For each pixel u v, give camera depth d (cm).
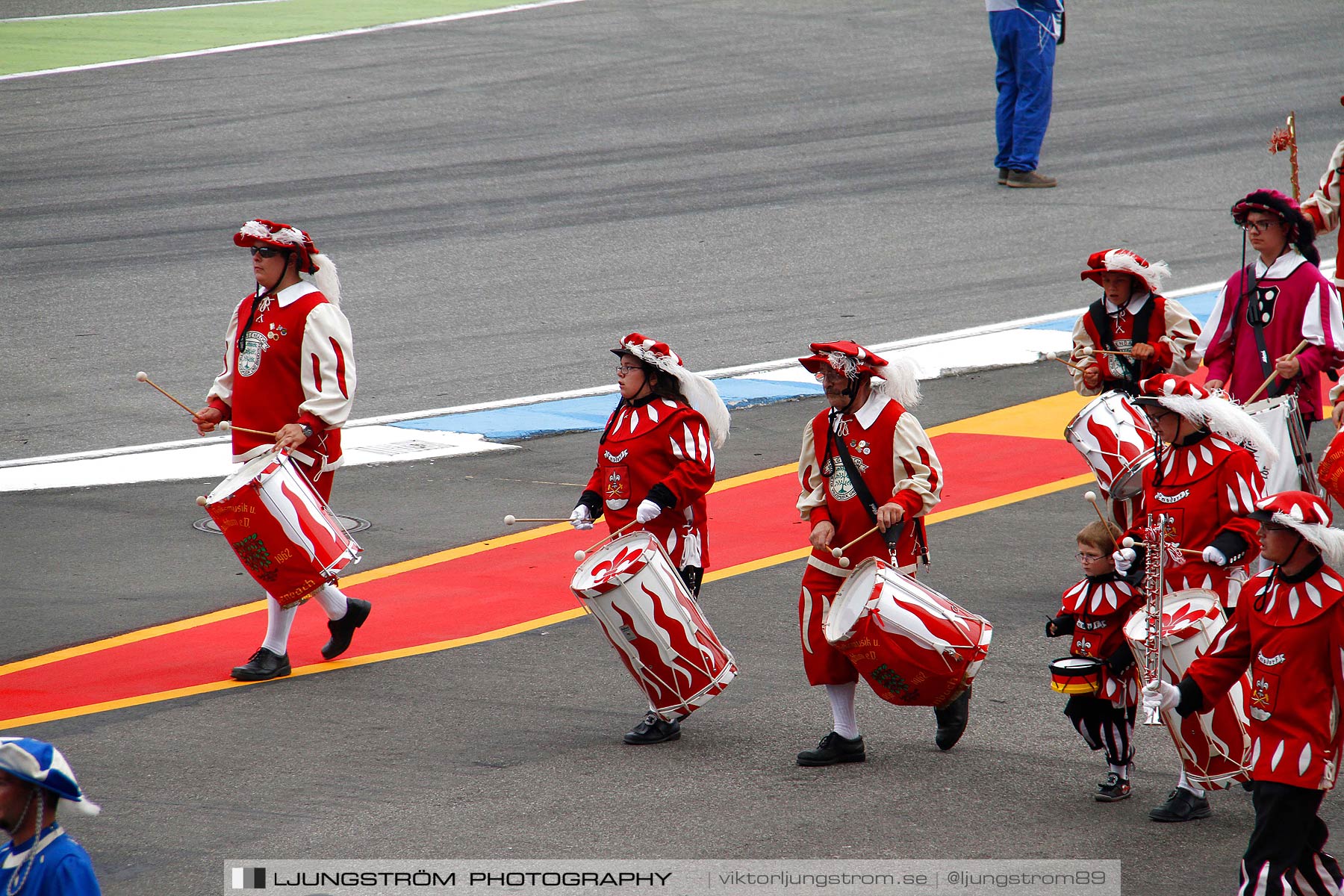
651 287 7100
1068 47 12312
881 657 2661
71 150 9444
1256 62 11631
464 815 2548
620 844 2433
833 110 10519
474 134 9869
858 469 2806
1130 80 11244
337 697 3125
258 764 2775
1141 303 3631
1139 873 2316
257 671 3225
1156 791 2633
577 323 6588
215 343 6328
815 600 2805
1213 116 10194
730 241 7819
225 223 8062
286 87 11069
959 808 2569
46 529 4266
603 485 3098
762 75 11438
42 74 11438
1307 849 2066
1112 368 3662
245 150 9462
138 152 9388
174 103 10594
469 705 3077
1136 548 2545
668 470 3030
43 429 5288
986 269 7306
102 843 2448
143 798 2625
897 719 3008
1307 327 3359
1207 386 3444
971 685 2892
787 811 2561
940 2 13900
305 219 8156
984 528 4134
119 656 3359
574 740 2895
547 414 5409
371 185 8794
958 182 8888
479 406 5519
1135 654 2397
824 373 2811
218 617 3628
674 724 2903
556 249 7706
